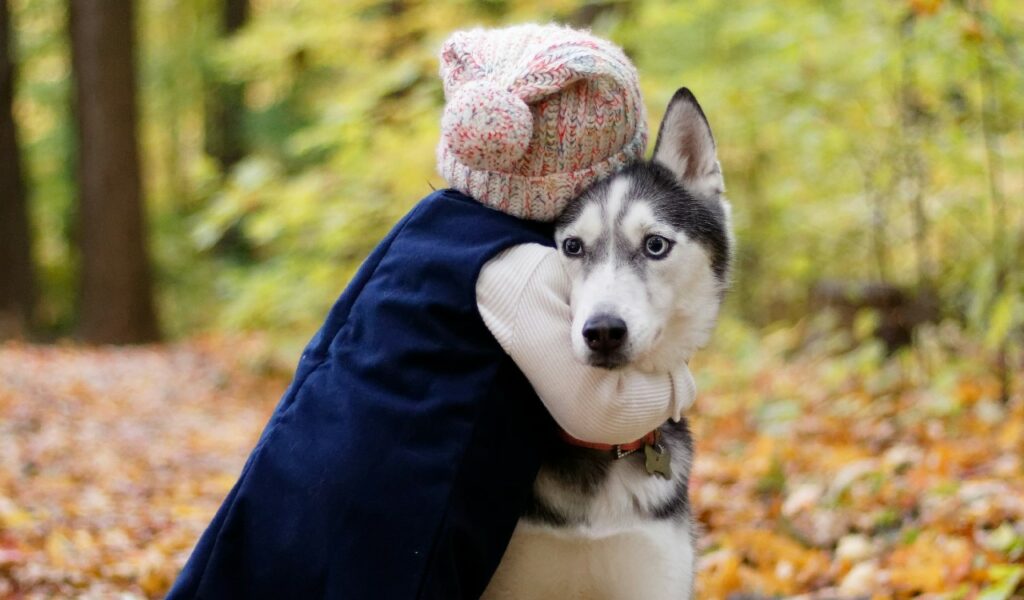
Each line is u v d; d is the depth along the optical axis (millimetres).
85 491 5461
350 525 2102
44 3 16281
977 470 4527
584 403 2182
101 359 11273
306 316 8133
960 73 5516
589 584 2426
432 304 2191
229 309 8289
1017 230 6676
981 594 3141
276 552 2141
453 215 2309
